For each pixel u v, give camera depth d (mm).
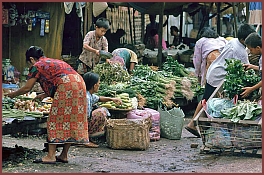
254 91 7035
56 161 6168
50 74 5844
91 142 7391
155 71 10852
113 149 7227
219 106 6703
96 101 7336
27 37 11578
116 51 10500
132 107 7992
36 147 7098
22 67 11578
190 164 6184
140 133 7145
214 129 6637
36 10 11516
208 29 8766
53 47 11703
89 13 12742
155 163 6277
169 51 14039
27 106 7035
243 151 6523
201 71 8727
